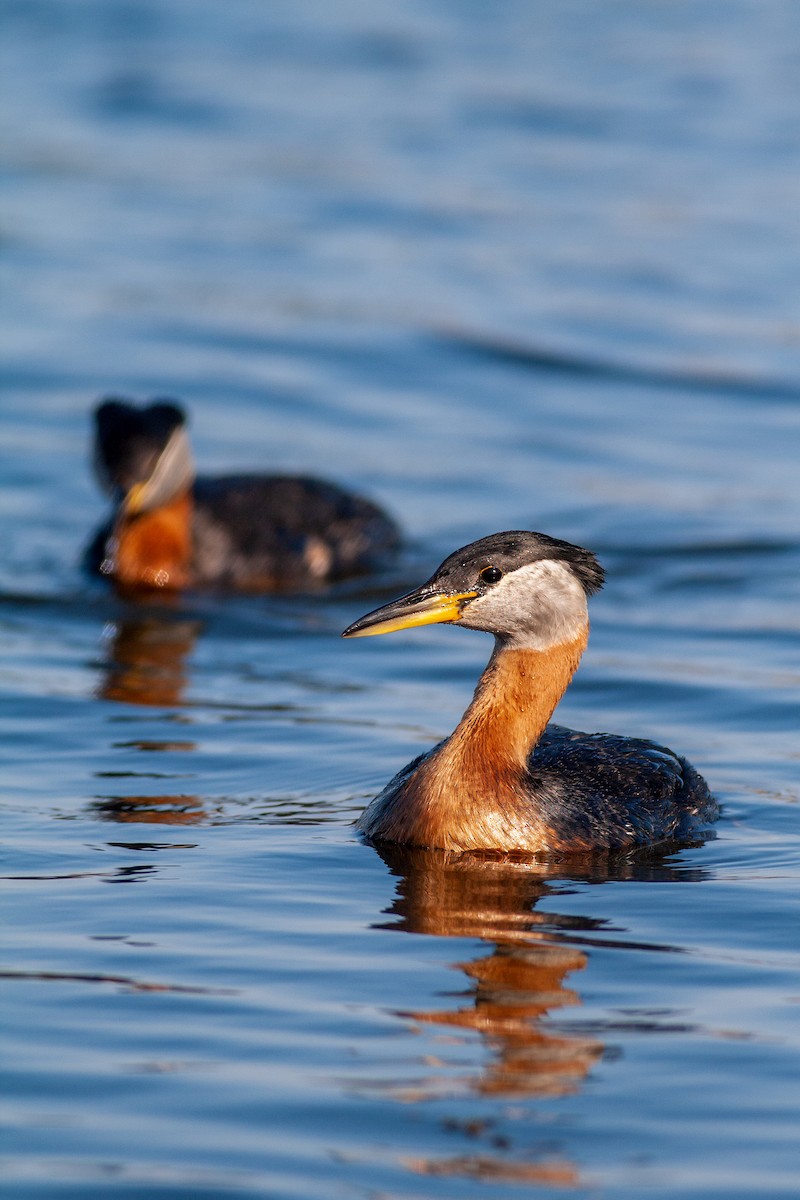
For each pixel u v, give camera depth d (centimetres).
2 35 4544
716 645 1681
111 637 1714
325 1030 844
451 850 1154
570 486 2197
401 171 3622
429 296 2964
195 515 1978
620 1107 771
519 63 4481
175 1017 855
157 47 4494
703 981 917
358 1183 702
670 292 3009
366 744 1378
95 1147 725
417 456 2314
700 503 2136
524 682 1199
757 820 1227
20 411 2423
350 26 4797
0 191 3409
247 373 2616
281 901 1034
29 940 951
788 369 2686
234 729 1413
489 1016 864
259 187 3509
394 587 1923
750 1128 753
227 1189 695
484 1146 734
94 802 1220
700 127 3988
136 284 2958
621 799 1207
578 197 3491
